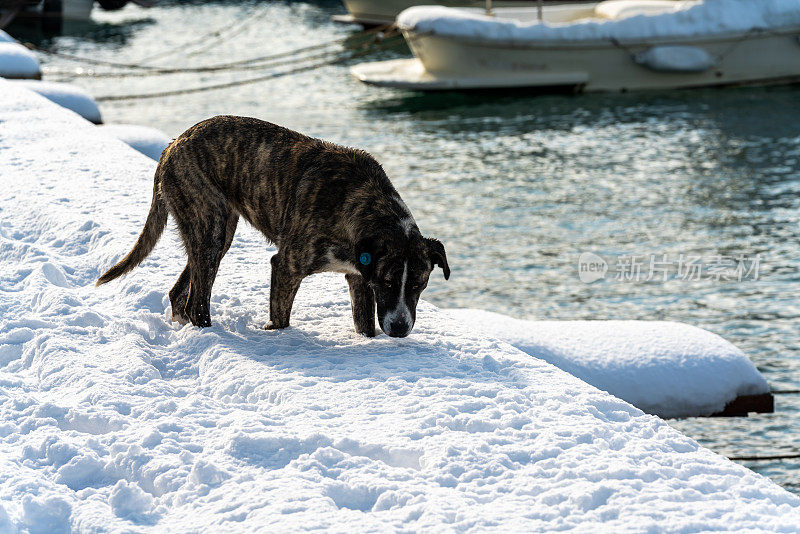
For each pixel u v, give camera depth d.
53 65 36.91
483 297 15.12
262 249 8.12
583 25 32.12
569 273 16.11
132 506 4.00
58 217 8.41
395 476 4.20
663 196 20.48
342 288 7.34
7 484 4.10
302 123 27.92
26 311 6.55
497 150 24.94
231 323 6.46
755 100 30.88
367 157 6.20
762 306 14.46
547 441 4.52
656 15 32.25
